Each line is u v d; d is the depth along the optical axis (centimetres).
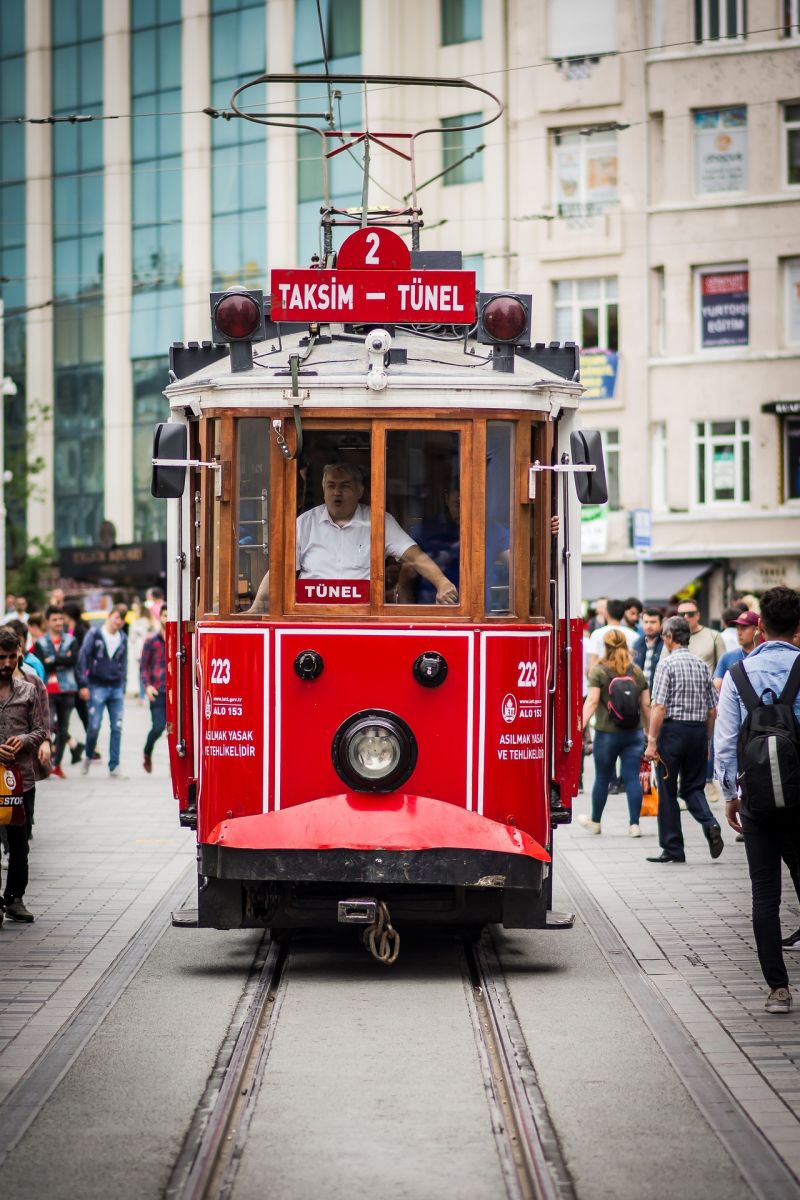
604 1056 915
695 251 4791
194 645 1159
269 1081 865
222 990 1094
